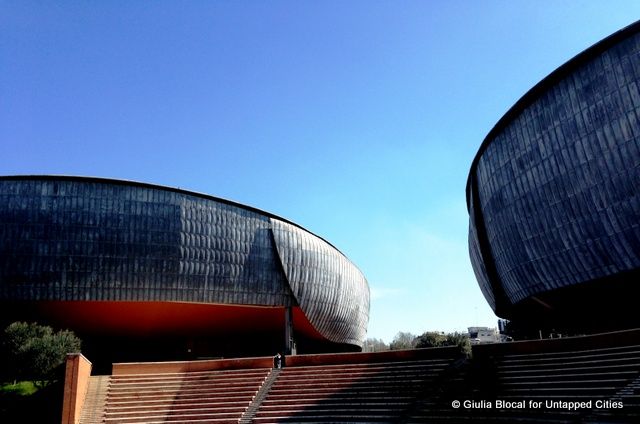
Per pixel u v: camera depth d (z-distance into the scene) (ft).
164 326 158.61
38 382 119.14
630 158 106.52
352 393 96.63
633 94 104.94
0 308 136.15
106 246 141.28
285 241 168.35
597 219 115.96
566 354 84.23
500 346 93.91
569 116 118.32
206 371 115.44
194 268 150.71
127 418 96.58
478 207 173.37
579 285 128.88
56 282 135.95
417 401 88.12
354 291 219.82
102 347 156.35
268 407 97.14
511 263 150.92
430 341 236.02
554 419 68.49
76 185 142.10
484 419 75.36
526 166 133.08
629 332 79.61
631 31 104.32
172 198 151.12
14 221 135.85
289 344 164.76
